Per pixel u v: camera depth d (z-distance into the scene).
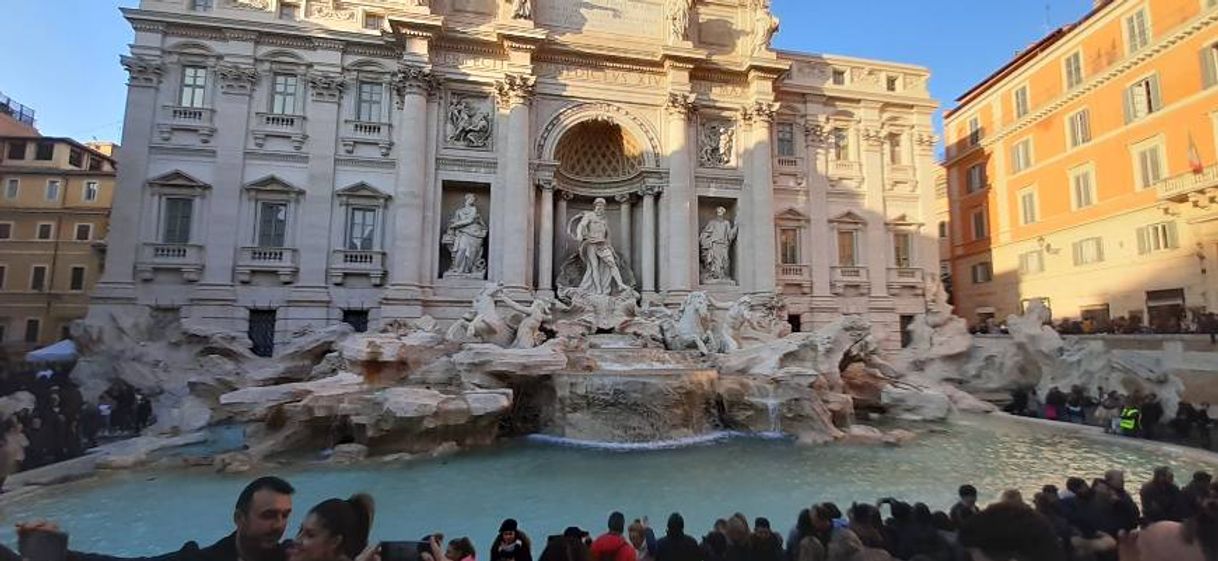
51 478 14.11
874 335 36.25
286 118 29.66
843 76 39.09
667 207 33.25
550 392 20.27
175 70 29.02
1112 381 22.88
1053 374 25.39
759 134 34.62
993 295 41.91
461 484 13.82
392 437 16.92
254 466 15.47
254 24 29.34
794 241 36.66
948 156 47.00
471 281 30.33
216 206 28.52
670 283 32.47
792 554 6.90
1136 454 16.64
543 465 15.68
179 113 28.75
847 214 37.16
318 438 17.58
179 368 24.42
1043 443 18.28
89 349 24.50
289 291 28.84
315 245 29.33
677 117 33.38
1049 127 36.81
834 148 38.06
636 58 33.31
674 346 26.14
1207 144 27.06
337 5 30.91
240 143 29.06
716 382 20.81
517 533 7.56
